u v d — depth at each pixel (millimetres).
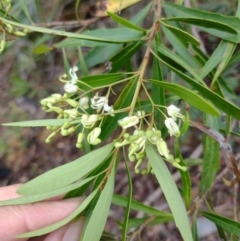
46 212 194
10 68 491
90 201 153
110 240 232
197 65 216
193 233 216
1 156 503
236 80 368
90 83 179
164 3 210
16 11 330
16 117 501
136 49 214
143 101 189
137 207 230
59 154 499
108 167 152
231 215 368
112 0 240
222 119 230
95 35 211
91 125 158
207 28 190
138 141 146
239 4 195
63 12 378
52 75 490
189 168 408
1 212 197
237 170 178
